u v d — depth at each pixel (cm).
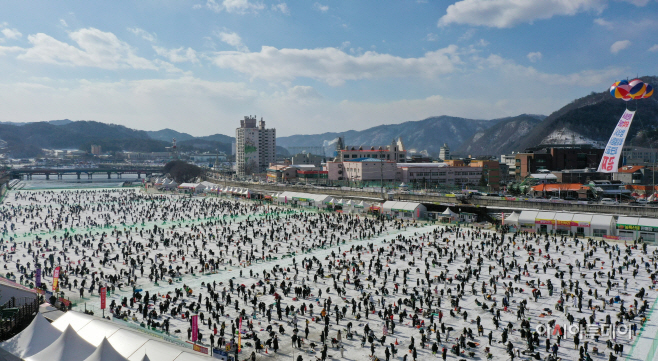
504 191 15862
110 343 3278
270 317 5031
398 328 4753
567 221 9538
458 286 5981
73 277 6806
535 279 6391
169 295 5803
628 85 9975
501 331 4612
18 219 13375
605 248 8044
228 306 5462
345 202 14400
